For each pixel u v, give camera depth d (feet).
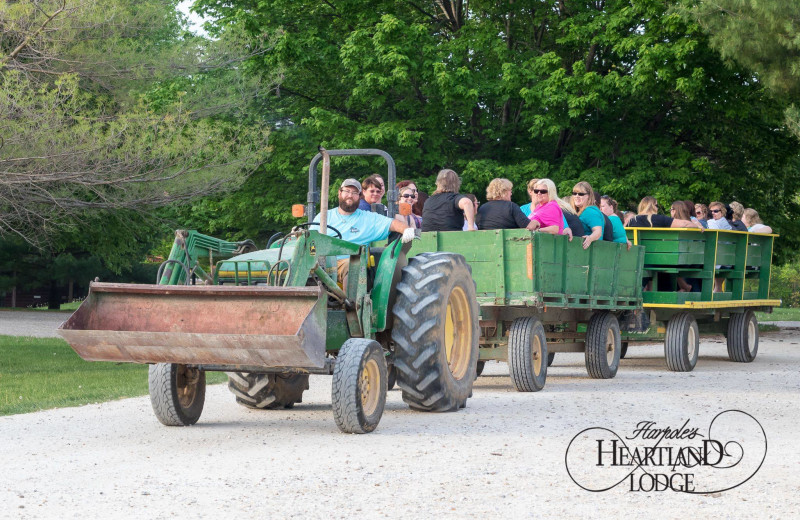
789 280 294.25
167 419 40.91
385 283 43.11
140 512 25.57
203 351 35.32
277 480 29.53
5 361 79.87
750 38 93.25
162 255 243.40
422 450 34.63
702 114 123.85
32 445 36.52
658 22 112.47
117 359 36.58
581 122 120.16
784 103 117.91
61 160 69.10
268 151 82.79
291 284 37.06
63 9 68.49
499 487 28.50
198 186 80.12
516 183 113.70
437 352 43.34
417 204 63.31
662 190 112.06
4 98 63.82
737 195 126.00
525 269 53.11
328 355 43.80
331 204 119.24
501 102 118.01
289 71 118.32
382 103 119.14
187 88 92.12
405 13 131.13
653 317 70.44
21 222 90.02
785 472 30.81
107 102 77.25
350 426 38.01
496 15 126.62
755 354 80.79
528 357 53.98
